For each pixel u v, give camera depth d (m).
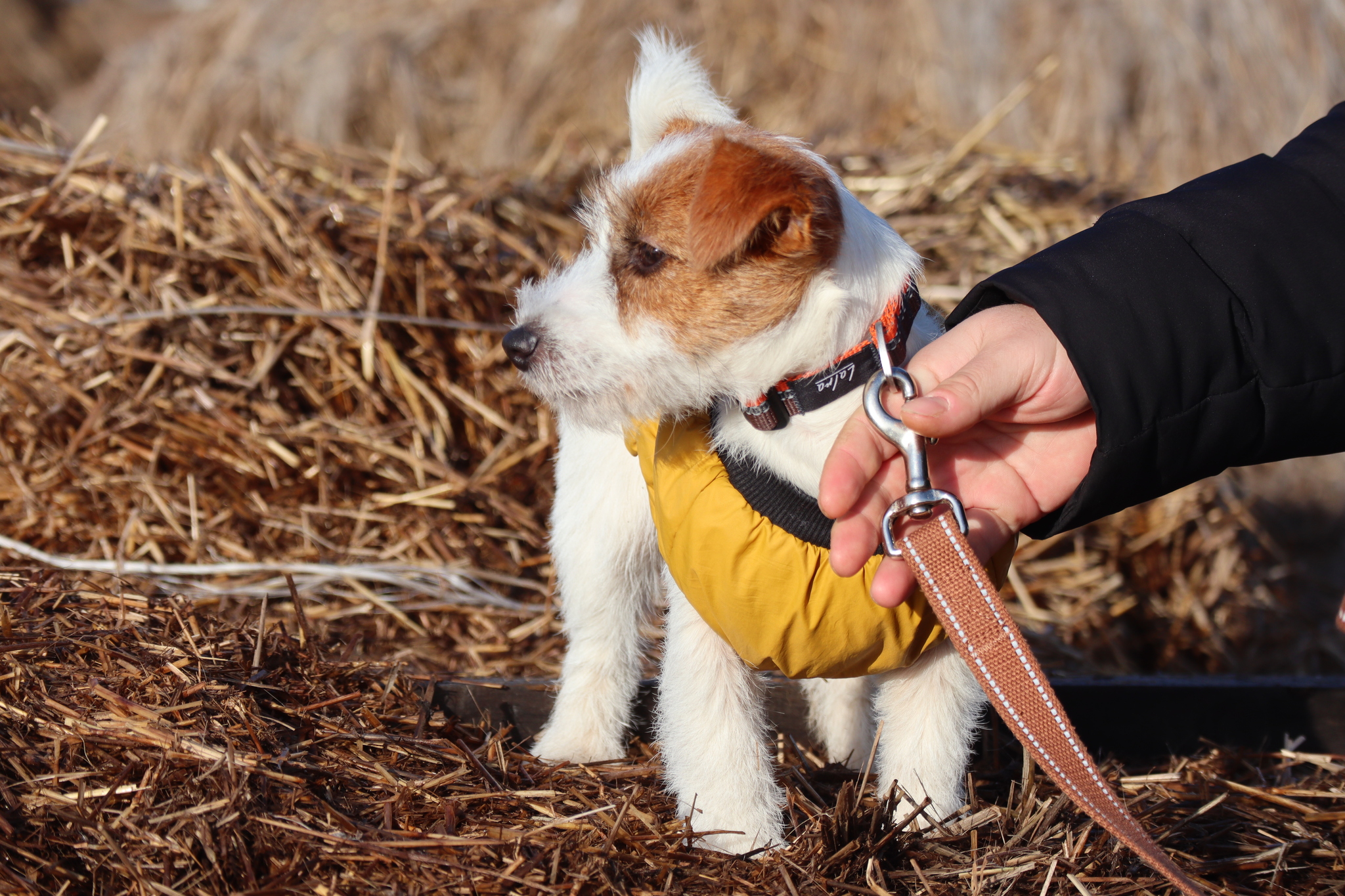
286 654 2.15
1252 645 3.37
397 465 3.16
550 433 3.25
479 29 6.37
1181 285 1.52
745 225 1.64
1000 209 3.97
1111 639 3.25
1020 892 1.68
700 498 1.76
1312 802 2.10
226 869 1.55
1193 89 5.14
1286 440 1.58
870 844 1.73
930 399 1.41
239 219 3.24
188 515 2.92
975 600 1.42
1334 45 5.28
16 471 2.87
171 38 6.90
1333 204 1.59
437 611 2.86
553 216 3.66
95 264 3.16
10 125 3.60
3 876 1.48
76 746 1.72
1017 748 2.30
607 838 1.74
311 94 6.15
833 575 1.67
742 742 1.86
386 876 1.59
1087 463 1.65
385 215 3.29
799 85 5.82
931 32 5.61
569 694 2.28
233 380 3.08
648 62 2.19
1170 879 1.30
